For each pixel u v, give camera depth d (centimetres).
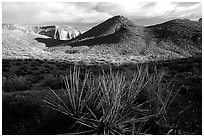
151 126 422
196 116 471
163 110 459
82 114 456
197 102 553
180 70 1238
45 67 2142
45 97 592
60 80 886
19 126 431
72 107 464
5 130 417
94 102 478
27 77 1220
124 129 402
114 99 426
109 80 480
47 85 926
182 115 477
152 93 477
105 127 400
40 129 420
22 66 2070
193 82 794
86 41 11875
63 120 443
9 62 2372
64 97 544
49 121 434
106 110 418
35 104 504
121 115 444
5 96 529
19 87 846
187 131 417
